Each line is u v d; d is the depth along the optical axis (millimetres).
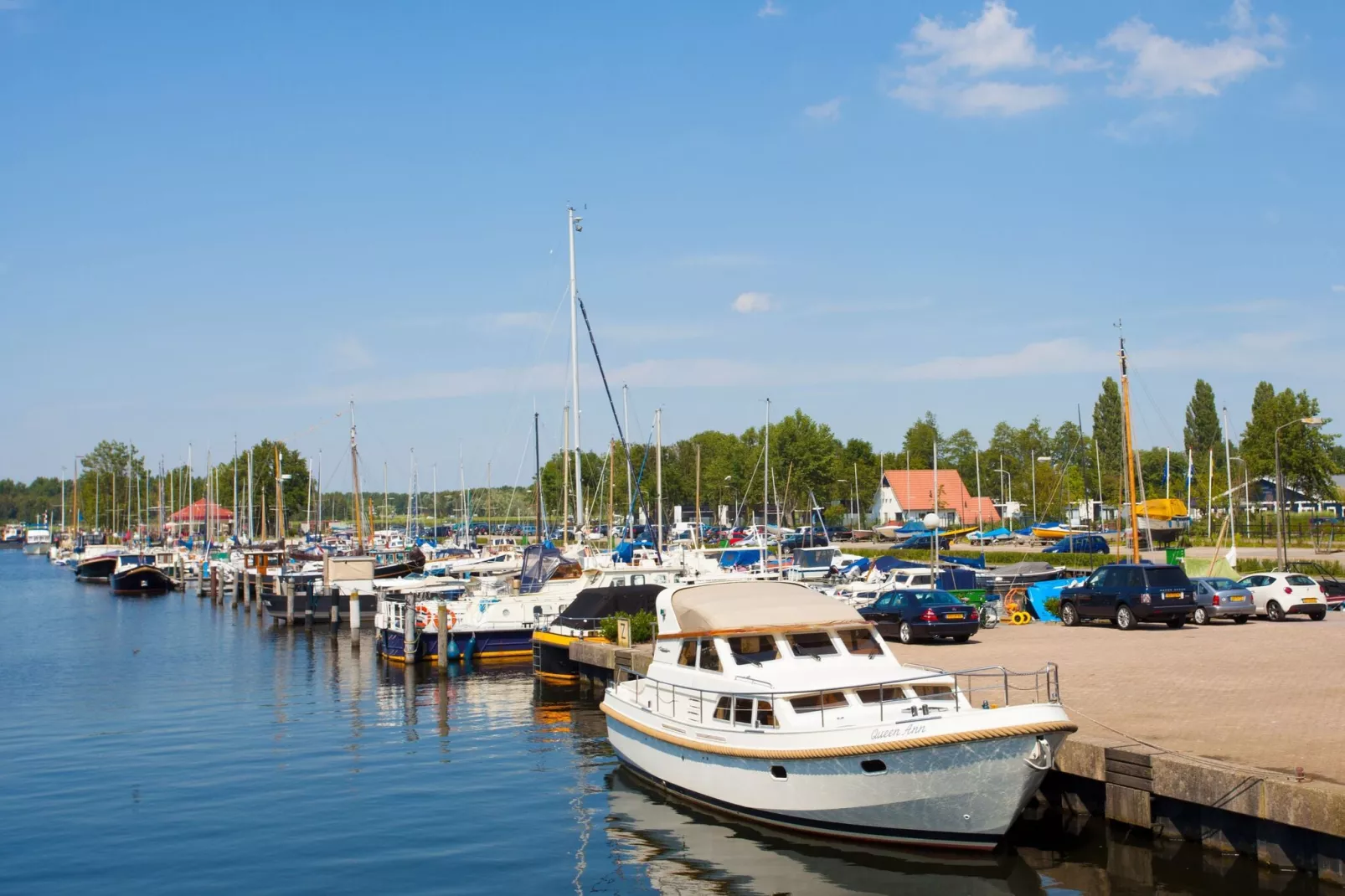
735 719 17438
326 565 52719
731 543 85375
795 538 81625
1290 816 12797
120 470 159250
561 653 33125
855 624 18812
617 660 28672
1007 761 14539
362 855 16453
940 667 23984
